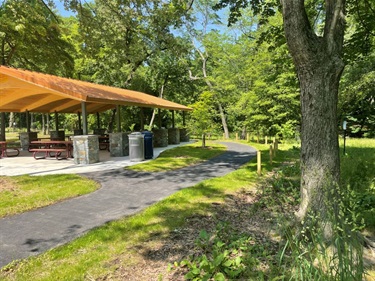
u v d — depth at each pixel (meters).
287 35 3.82
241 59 24.95
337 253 2.76
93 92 11.71
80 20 11.91
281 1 3.86
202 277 2.91
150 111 32.69
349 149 13.52
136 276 3.03
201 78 27.48
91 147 10.53
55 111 18.67
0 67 10.15
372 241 3.74
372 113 22.09
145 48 17.41
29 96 14.23
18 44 17.38
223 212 5.17
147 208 5.21
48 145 14.02
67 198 5.88
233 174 8.46
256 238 4.00
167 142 18.44
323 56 3.75
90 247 3.66
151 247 3.71
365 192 5.39
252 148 16.77
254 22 23.73
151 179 7.79
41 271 3.06
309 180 3.87
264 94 20.50
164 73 27.52
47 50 17.52
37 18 15.02
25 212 5.00
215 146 18.08
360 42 8.43
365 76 15.80
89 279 2.93
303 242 3.38
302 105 3.99
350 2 8.14
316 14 8.95
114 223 4.45
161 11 11.16
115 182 7.39
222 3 8.41
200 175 8.40
